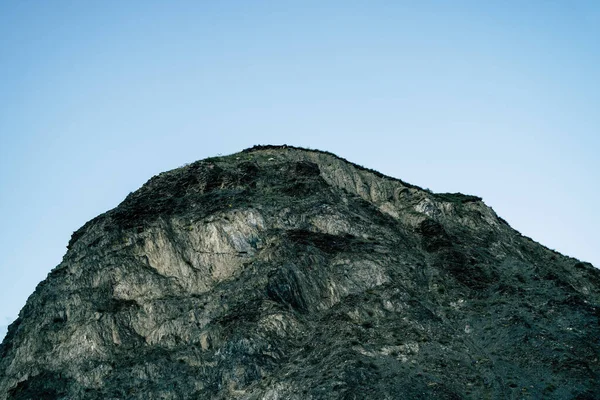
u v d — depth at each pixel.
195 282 99.81
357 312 93.06
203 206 110.25
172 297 97.69
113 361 90.62
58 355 92.56
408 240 111.56
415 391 79.00
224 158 128.75
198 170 120.75
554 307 95.38
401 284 98.38
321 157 128.62
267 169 120.88
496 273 105.94
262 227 105.44
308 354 86.31
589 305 96.38
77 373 89.56
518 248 117.75
